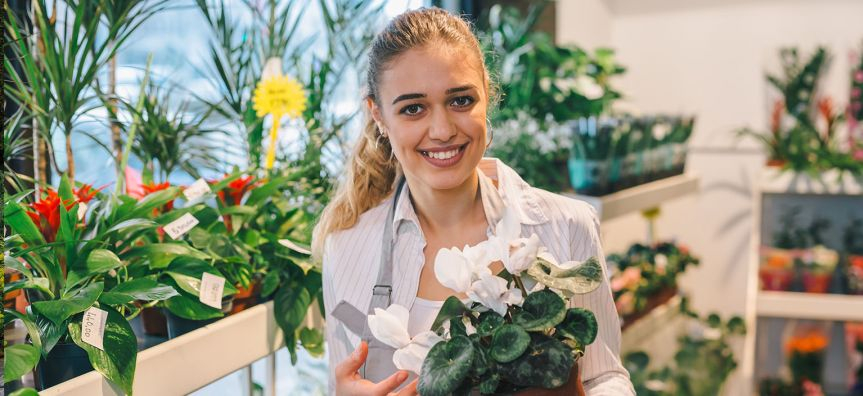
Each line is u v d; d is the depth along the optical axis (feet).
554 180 10.09
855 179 12.71
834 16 14.62
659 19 15.70
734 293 15.60
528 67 11.05
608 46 15.94
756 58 15.15
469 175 4.79
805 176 12.93
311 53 9.02
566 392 3.75
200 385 5.35
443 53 4.54
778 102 14.70
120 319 4.79
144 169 6.59
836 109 14.57
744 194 15.42
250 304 6.23
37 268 5.05
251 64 7.82
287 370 7.93
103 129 7.59
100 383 4.59
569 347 3.64
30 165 6.59
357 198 5.46
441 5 11.41
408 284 5.08
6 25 5.74
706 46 15.44
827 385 14.43
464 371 3.51
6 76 6.14
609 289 5.16
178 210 5.72
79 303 4.53
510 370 3.57
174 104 8.25
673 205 15.81
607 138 9.46
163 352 5.02
